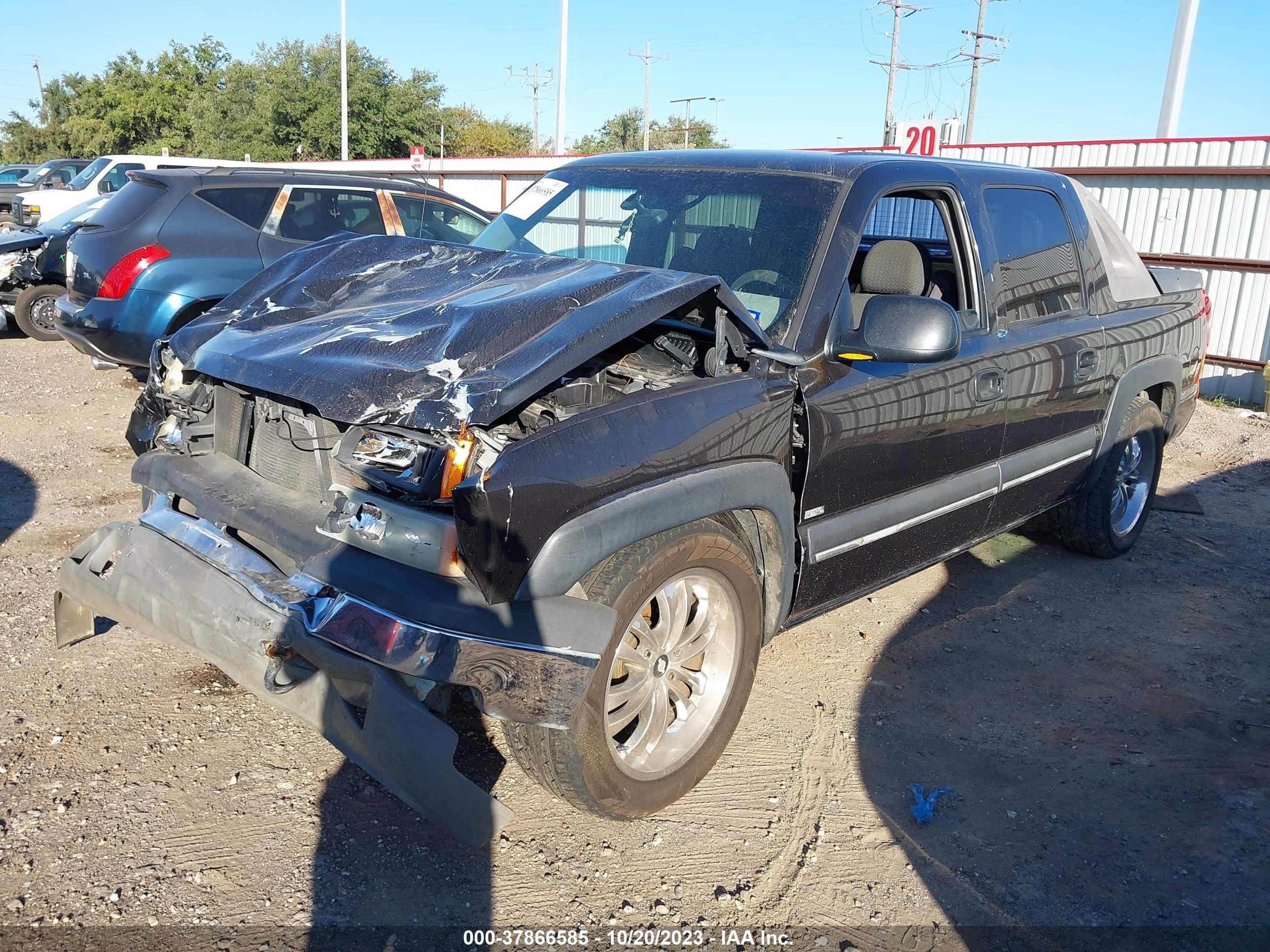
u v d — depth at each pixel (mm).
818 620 4379
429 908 2500
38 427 6734
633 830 2861
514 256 3211
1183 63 13023
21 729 3129
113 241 6934
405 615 2305
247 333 2982
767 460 2930
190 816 2781
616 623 2447
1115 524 5262
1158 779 3305
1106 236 4871
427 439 2391
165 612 2732
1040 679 3961
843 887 2693
